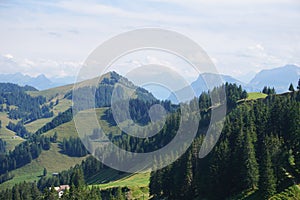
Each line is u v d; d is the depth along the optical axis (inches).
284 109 4584.2
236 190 3882.9
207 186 4077.3
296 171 3705.7
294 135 3907.5
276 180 3545.8
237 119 4822.8
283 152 3831.2
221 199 3971.5
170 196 4648.1
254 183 3752.5
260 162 3772.1
